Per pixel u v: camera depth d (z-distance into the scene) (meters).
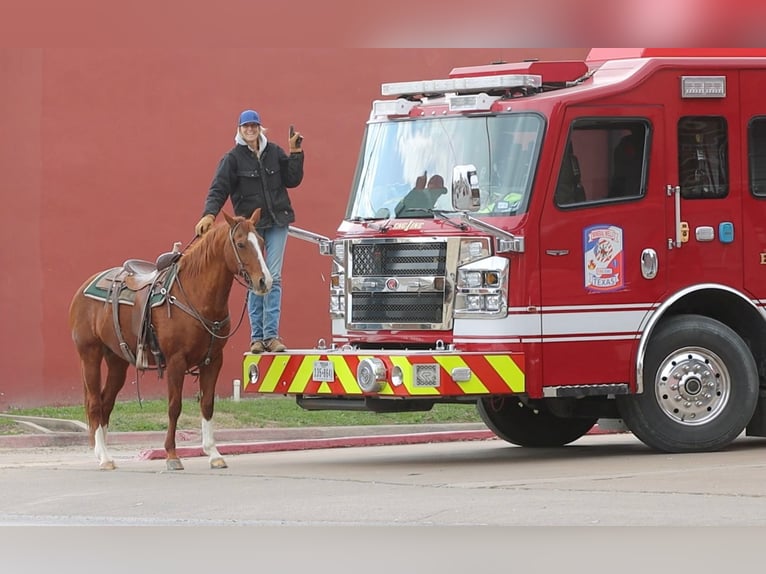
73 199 25.88
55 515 13.18
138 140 26.30
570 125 16.28
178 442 21.78
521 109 16.41
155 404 25.03
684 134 16.91
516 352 16.02
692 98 16.92
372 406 16.64
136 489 14.90
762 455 16.73
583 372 16.30
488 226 16.03
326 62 27.42
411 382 15.69
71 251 25.86
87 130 25.98
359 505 13.15
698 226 16.91
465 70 17.58
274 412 24.22
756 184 17.23
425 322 16.47
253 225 16.05
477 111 16.67
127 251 26.22
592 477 14.87
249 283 15.91
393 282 16.72
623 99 16.56
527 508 12.63
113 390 17.72
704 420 17.03
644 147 16.67
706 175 17.00
